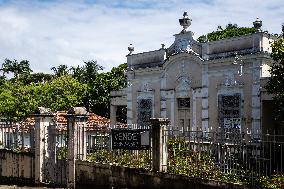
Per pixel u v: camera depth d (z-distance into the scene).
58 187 13.05
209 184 9.52
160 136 10.83
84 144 12.92
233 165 9.55
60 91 32.41
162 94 22.42
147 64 23.47
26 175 14.23
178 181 10.20
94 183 12.31
